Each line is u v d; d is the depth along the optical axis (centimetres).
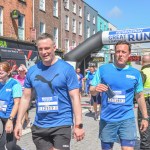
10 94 518
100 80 455
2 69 514
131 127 438
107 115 444
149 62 655
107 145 450
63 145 372
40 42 379
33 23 2494
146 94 644
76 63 1500
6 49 1998
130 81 441
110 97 441
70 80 379
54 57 388
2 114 520
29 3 2448
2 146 529
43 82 381
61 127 376
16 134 400
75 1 3622
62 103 381
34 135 388
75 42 3594
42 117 382
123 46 440
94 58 2495
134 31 1446
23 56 2155
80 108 378
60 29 3081
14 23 2241
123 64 445
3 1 2139
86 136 842
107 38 1473
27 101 405
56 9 3014
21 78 993
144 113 468
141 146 667
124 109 439
